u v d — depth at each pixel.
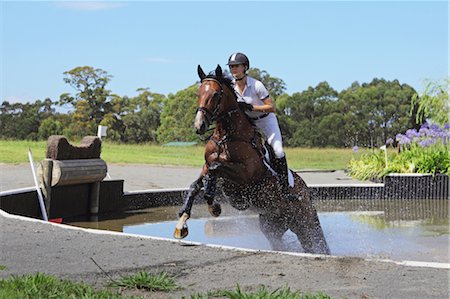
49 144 10.12
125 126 70.00
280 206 7.54
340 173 19.34
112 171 17.48
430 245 8.34
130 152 28.30
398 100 67.38
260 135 7.30
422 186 14.77
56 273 5.05
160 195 12.55
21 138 58.94
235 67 7.16
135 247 6.14
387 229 9.86
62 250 5.97
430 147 16.55
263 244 8.34
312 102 69.00
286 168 7.46
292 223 7.80
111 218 10.77
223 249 6.09
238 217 10.87
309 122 65.88
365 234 9.31
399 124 66.62
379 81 79.44
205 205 12.73
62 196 10.50
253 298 4.11
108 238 6.63
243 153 6.89
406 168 15.52
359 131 65.00
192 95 67.81
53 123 59.28
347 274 5.05
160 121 73.00
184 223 6.73
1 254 5.73
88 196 11.30
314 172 19.83
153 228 9.77
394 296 4.36
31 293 4.16
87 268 5.24
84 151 10.86
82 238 6.61
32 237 6.64
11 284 4.39
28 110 64.62
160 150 31.39
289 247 8.18
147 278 4.66
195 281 4.84
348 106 67.88
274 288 4.59
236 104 6.98
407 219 11.14
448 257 7.51
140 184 14.33
